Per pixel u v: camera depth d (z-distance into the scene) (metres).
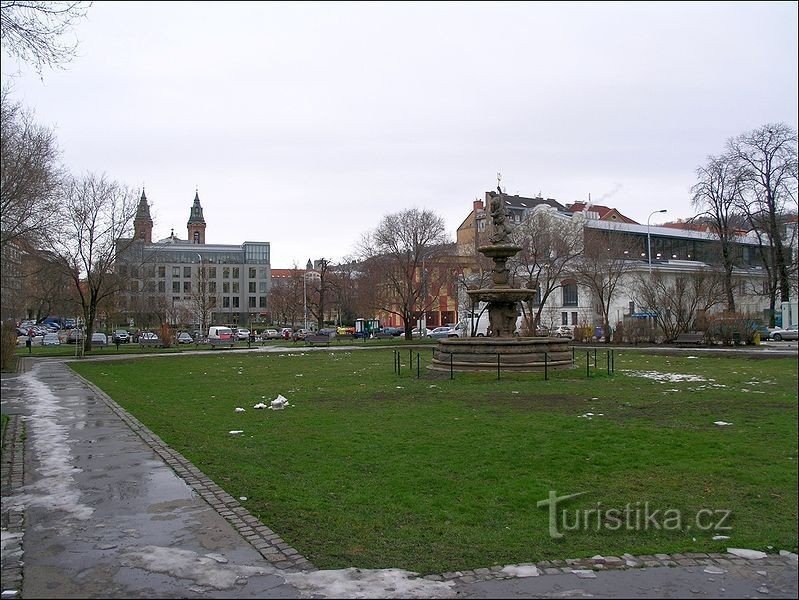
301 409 16.03
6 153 24.20
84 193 46.97
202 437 12.34
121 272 52.84
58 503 7.98
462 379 22.28
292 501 8.06
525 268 53.06
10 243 30.28
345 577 5.80
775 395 17.59
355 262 75.38
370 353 42.56
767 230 52.97
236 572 5.88
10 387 22.45
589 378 22.22
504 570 6.00
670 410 15.00
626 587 5.63
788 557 6.35
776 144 50.53
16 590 5.48
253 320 130.25
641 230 67.44
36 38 12.19
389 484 8.84
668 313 46.16
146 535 6.82
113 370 30.75
